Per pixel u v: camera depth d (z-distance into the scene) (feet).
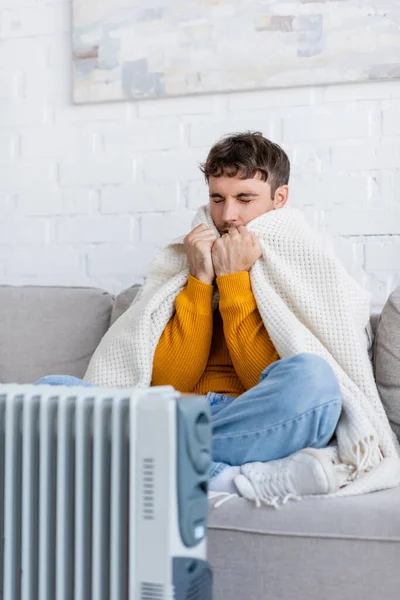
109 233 7.32
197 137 7.07
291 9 6.74
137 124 7.25
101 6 7.23
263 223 5.43
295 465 3.94
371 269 6.66
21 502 3.43
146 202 7.22
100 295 6.32
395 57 6.53
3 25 7.52
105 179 7.33
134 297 6.08
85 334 6.14
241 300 5.17
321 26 6.68
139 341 5.22
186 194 7.12
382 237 6.64
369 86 6.66
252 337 5.09
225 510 3.92
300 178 6.81
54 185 7.47
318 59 6.69
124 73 7.18
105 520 3.25
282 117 6.86
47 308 6.27
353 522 3.77
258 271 5.25
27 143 7.52
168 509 3.05
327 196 6.75
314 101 6.79
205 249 5.31
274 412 4.23
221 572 3.90
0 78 7.59
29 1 7.49
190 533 3.10
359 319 5.26
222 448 4.34
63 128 7.45
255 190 5.43
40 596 3.33
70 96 7.43
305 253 5.29
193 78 7.00
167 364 5.26
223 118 7.00
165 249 5.77
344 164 6.72
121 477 3.20
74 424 3.31
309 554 3.80
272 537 3.84
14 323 6.25
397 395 5.29
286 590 3.81
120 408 3.21
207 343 5.24
